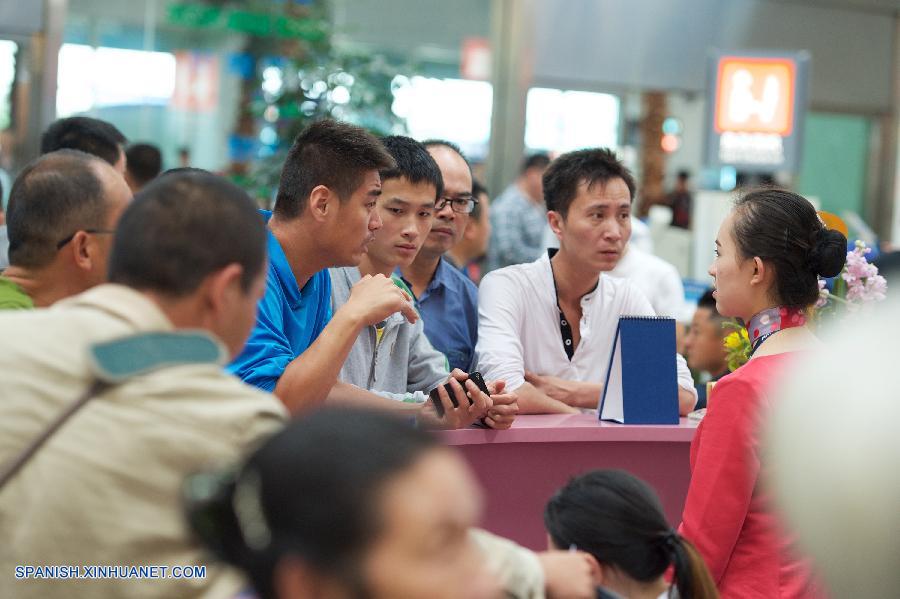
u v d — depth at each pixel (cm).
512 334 340
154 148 546
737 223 249
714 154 724
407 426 109
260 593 107
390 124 832
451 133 902
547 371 350
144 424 148
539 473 298
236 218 166
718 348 425
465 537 106
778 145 720
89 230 247
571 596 162
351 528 101
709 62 724
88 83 790
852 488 83
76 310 159
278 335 266
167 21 803
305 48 815
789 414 88
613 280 357
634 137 977
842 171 1070
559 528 209
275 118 790
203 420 148
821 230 245
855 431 83
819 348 93
